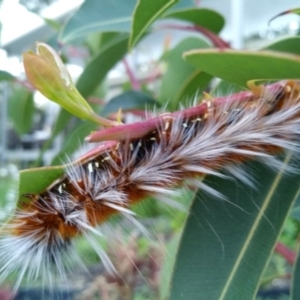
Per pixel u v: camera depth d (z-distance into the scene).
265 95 0.07
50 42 0.15
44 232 0.07
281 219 0.07
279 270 0.18
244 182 0.07
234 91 0.08
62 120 0.12
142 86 0.20
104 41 0.16
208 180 0.07
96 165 0.07
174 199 0.08
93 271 0.18
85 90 0.12
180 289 0.06
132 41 0.07
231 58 0.05
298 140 0.07
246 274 0.06
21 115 0.19
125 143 0.07
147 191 0.07
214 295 0.06
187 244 0.06
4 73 0.13
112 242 0.07
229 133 0.07
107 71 0.12
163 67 0.21
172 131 0.07
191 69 0.12
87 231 0.07
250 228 0.07
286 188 0.07
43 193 0.07
